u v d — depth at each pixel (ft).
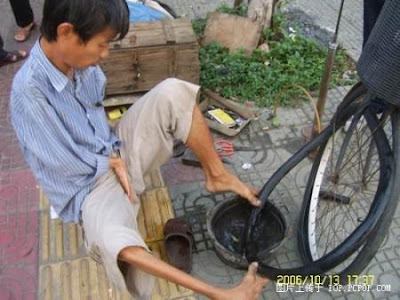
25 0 11.46
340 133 7.06
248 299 5.01
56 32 4.33
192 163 8.40
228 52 10.77
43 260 6.84
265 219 6.97
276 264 6.79
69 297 6.38
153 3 10.78
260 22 10.83
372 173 6.88
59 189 5.49
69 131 5.30
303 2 13.56
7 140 9.00
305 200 6.89
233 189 6.53
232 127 9.05
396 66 4.47
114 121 9.25
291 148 8.80
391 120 5.26
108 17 4.24
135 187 6.29
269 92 9.95
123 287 5.14
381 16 4.62
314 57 10.80
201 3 13.57
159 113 5.98
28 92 4.75
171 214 7.45
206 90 9.78
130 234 5.04
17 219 7.44
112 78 8.91
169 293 6.38
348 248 5.32
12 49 11.68
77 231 7.19
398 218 7.34
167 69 9.01
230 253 6.31
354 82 10.30
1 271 6.71
